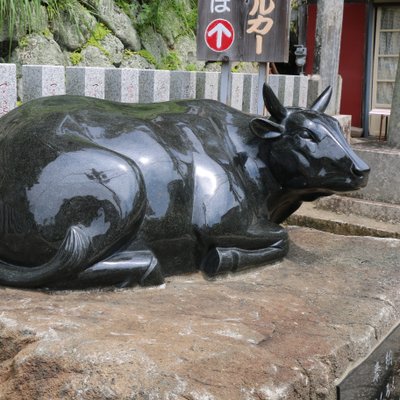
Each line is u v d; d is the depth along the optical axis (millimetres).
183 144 3375
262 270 3639
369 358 2961
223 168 3422
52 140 2998
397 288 3533
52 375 2182
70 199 2883
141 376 2119
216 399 2098
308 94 8281
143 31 8719
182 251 3322
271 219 4051
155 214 3109
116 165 2957
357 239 4508
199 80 5828
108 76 4742
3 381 2314
